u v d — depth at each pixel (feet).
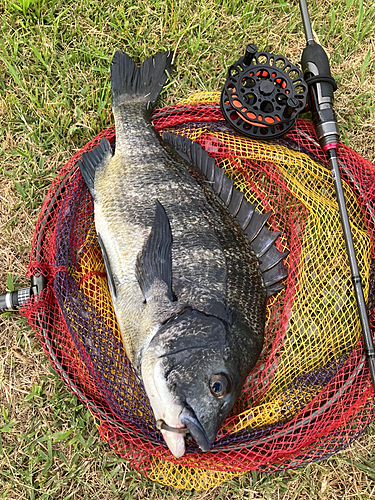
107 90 1.94
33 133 1.90
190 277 1.50
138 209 1.58
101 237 1.61
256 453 1.58
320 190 1.83
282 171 1.77
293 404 1.66
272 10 2.07
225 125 1.81
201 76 2.01
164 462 1.65
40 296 1.65
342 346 1.75
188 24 2.00
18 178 1.89
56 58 1.96
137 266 1.53
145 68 1.82
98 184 1.65
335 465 1.80
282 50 2.06
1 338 1.80
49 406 1.77
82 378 1.63
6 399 1.77
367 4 2.09
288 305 1.71
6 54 1.92
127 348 1.54
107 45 1.98
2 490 1.70
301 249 1.75
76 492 1.73
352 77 2.06
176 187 1.60
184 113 1.82
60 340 1.66
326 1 2.08
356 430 1.69
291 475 1.78
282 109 1.70
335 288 1.76
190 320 1.43
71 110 1.93
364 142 2.03
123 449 1.66
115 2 1.99
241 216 1.67
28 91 1.93
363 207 1.81
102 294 1.72
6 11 1.94
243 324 1.51
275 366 1.69
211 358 1.39
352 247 1.65
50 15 1.96
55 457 1.74
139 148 1.65
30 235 1.87
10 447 1.73
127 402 1.64
